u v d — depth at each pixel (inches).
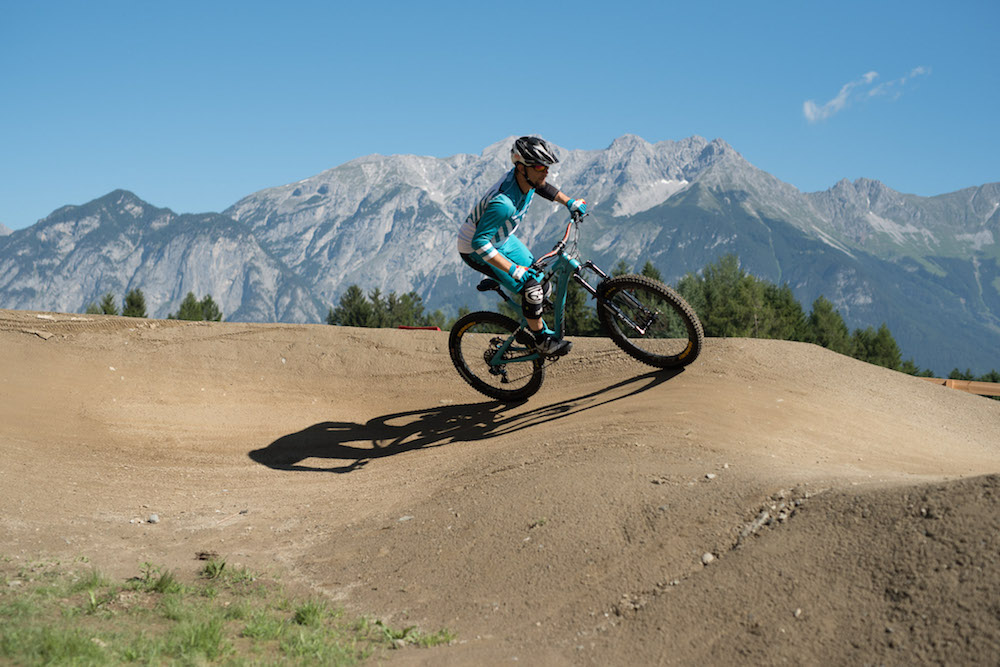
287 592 183.0
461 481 234.1
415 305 2866.6
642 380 290.5
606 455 217.8
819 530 146.3
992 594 110.0
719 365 285.1
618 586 154.7
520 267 247.9
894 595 121.5
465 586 171.9
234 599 176.1
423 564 186.9
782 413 254.1
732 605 136.0
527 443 251.0
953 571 118.2
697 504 175.3
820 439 240.7
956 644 106.7
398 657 143.4
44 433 297.4
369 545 205.5
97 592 172.7
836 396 281.6
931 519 131.4
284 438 314.2
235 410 339.9
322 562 200.5
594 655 134.8
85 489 253.4
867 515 142.9
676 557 157.9
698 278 2064.5
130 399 338.0
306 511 240.4
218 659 138.9
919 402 297.6
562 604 154.7
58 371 349.4
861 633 118.0
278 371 372.5
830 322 2154.3
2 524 212.7
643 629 138.6
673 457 210.1
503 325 279.0
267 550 212.4
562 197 254.2
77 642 134.0
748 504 167.8
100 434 305.7
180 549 213.2
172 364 369.1
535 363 294.8
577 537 176.1
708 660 125.4
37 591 166.7
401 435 306.5
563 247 253.6
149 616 160.1
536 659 136.4
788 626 125.6
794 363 299.0
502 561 177.0
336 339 388.5
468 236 251.6
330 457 294.4
